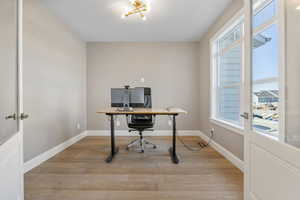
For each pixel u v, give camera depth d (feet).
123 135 14.28
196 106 14.32
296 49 3.58
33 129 7.86
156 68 14.37
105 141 12.60
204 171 7.53
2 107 3.90
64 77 10.81
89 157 9.27
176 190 6.03
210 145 11.50
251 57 5.02
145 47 14.33
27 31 7.47
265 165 4.25
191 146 11.31
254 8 5.07
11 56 4.35
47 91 8.96
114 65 14.35
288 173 3.49
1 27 3.97
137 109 10.43
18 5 4.59
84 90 14.02
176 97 14.39
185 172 7.43
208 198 5.57
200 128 14.03
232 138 8.50
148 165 8.20
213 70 11.32
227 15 8.90
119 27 11.38
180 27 11.44
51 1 8.27
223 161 8.68
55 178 6.88
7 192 3.91
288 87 3.68
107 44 14.30
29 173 7.30
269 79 4.92
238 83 8.61
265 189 4.25
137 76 14.37
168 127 14.40
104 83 14.38
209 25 11.15
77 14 9.61
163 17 9.98
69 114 11.48
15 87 4.50
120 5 8.66
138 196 5.67
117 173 7.34
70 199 5.50
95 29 11.69
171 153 9.87
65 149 10.68
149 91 11.76
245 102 5.19
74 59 12.27
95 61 14.35
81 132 13.47
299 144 3.38
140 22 10.64
